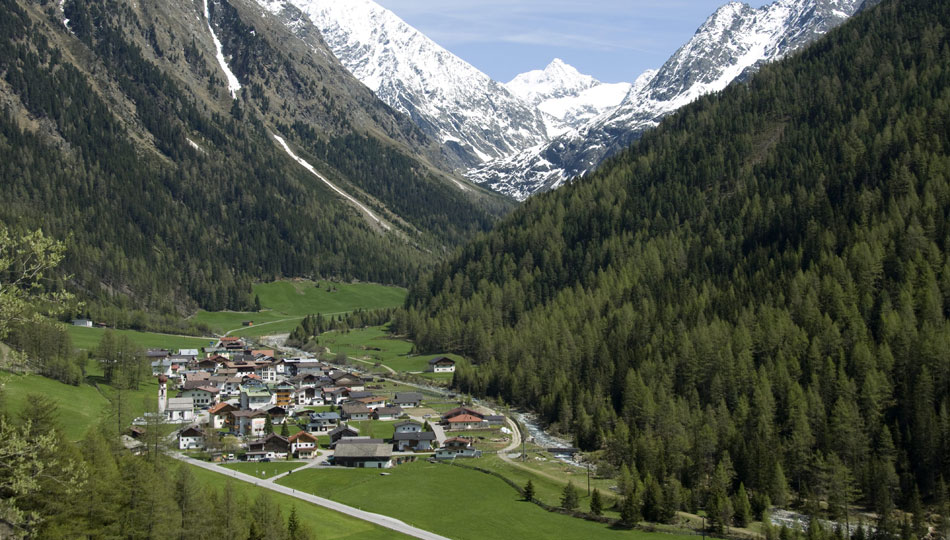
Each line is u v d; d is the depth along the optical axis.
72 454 107.00
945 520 151.12
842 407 183.12
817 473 172.00
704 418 198.50
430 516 158.62
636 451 185.75
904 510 163.50
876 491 164.00
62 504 97.75
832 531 151.12
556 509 164.00
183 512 115.56
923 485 169.50
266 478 183.25
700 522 157.12
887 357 196.62
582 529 153.25
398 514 159.25
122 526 106.31
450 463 199.00
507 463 196.25
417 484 180.12
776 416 196.88
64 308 58.91
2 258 55.69
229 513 120.25
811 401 189.88
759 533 151.12
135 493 108.56
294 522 130.12
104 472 110.69
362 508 162.75
